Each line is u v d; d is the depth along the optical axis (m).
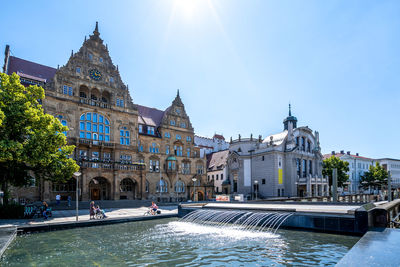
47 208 27.36
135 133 52.50
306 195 66.50
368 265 7.73
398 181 127.31
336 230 18.47
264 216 22.31
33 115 26.72
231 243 16.20
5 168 26.92
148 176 54.72
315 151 76.12
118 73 51.97
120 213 32.47
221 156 82.94
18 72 42.72
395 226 19.52
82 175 42.22
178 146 61.47
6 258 13.28
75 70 46.06
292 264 12.02
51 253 14.12
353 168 113.25
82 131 45.50
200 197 64.38
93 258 13.21
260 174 68.38
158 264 12.22
